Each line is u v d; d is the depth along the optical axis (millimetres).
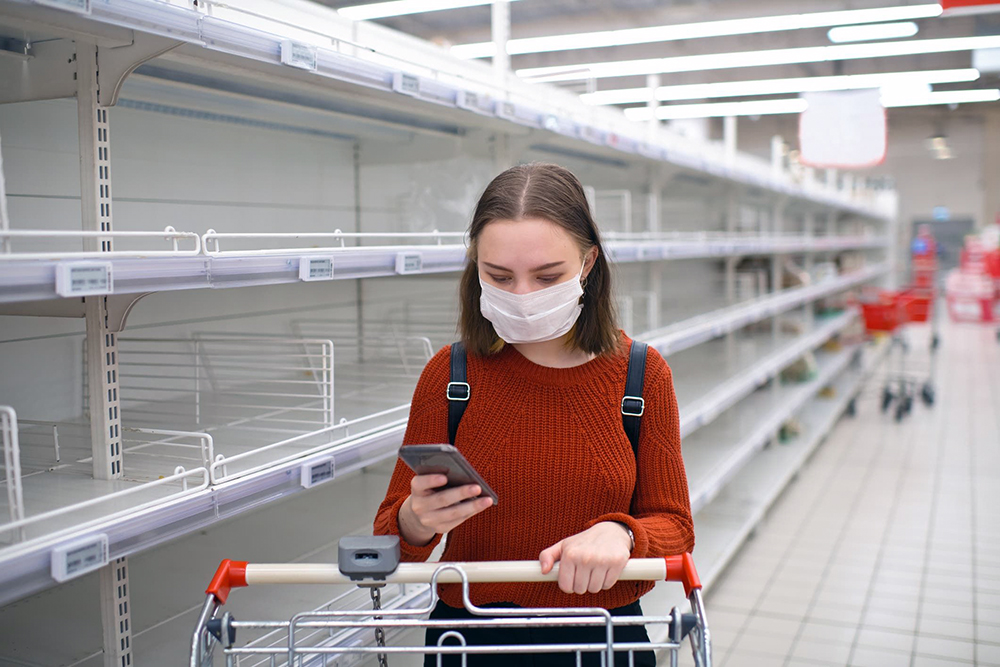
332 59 1796
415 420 1411
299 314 3107
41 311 1625
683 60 6574
